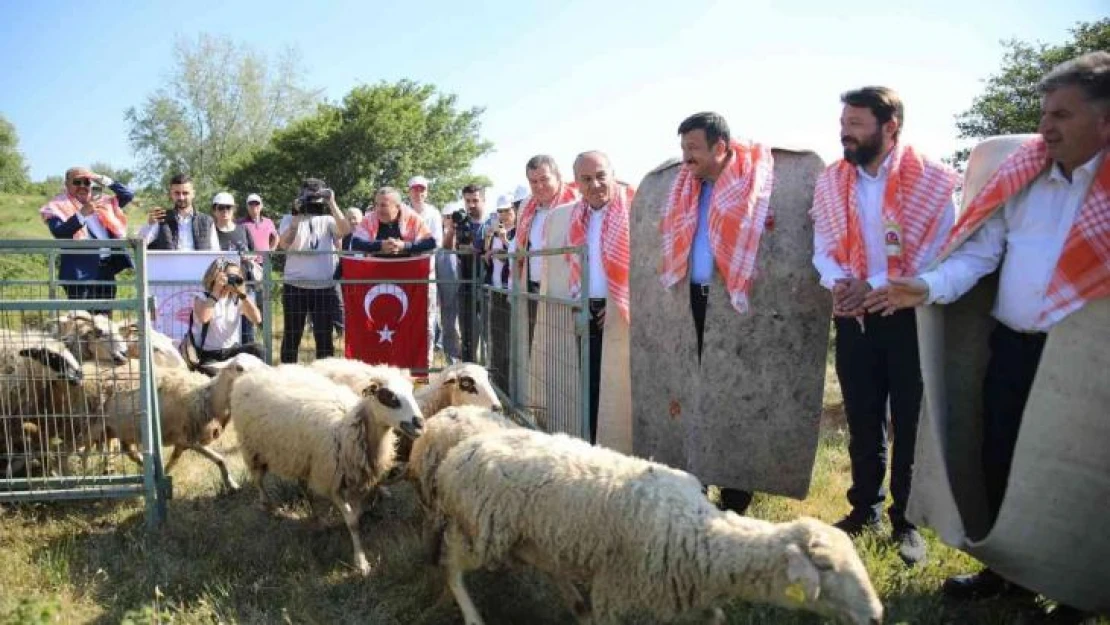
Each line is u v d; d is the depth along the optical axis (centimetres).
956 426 413
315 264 912
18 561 470
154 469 539
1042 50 1329
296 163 4128
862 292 419
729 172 486
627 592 366
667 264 512
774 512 561
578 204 598
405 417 477
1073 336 335
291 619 410
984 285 403
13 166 6631
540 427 648
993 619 399
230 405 597
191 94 4631
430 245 902
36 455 605
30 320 690
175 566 468
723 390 504
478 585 436
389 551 480
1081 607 360
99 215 880
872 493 480
